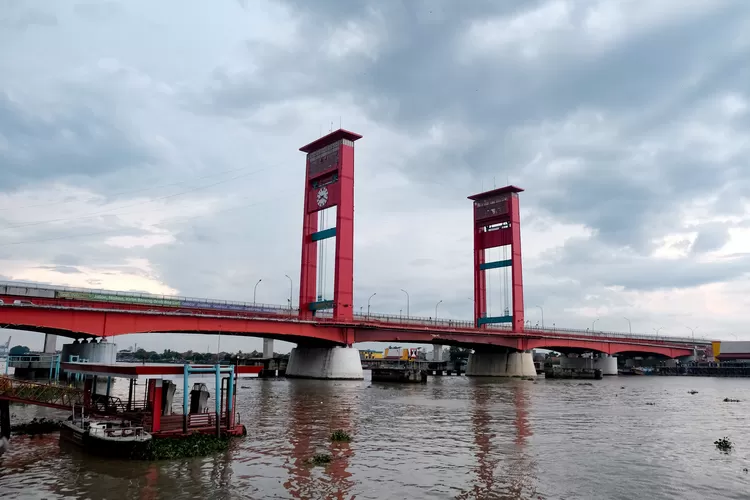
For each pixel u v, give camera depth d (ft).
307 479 74.74
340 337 331.16
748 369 573.74
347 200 335.88
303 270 345.10
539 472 81.25
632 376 563.48
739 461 91.71
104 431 88.99
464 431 120.16
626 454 96.27
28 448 92.38
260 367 106.63
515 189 449.89
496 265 456.45
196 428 98.63
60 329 235.40
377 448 97.76
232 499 65.67
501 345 425.69
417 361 642.22
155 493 67.72
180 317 258.16
